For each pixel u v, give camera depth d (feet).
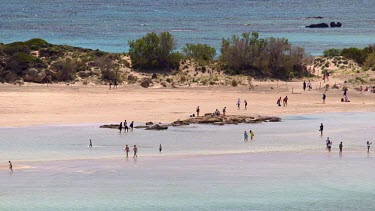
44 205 482.69
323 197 505.25
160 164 592.60
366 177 558.56
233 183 537.65
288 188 527.40
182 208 477.77
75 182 537.24
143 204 488.44
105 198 498.69
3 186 524.11
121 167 581.53
